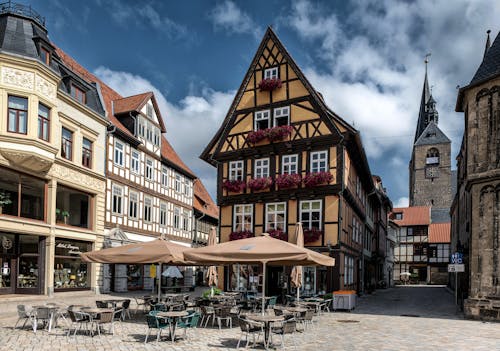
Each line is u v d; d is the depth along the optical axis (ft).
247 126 78.64
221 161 80.38
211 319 45.27
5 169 54.70
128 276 85.05
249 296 56.44
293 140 72.90
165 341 33.60
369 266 113.91
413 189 237.86
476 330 42.34
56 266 62.95
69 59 81.87
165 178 100.73
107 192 76.38
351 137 70.03
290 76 75.46
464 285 64.75
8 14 56.29
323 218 68.69
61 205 65.31
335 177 68.64
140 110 88.17
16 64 54.24
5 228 53.31
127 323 42.27
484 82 53.88
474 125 54.95
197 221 123.24
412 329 42.52
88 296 67.56
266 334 32.76
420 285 174.81
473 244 53.31
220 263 47.09
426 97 262.06
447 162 230.27
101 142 74.69
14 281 57.11
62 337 34.42
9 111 54.03
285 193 72.13
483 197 52.90
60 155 63.46
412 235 185.57
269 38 78.43
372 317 52.26
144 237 89.25
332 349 32.14
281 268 73.72
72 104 66.33
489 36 85.92
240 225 76.64
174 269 69.21
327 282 66.54
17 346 31.04
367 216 107.04
